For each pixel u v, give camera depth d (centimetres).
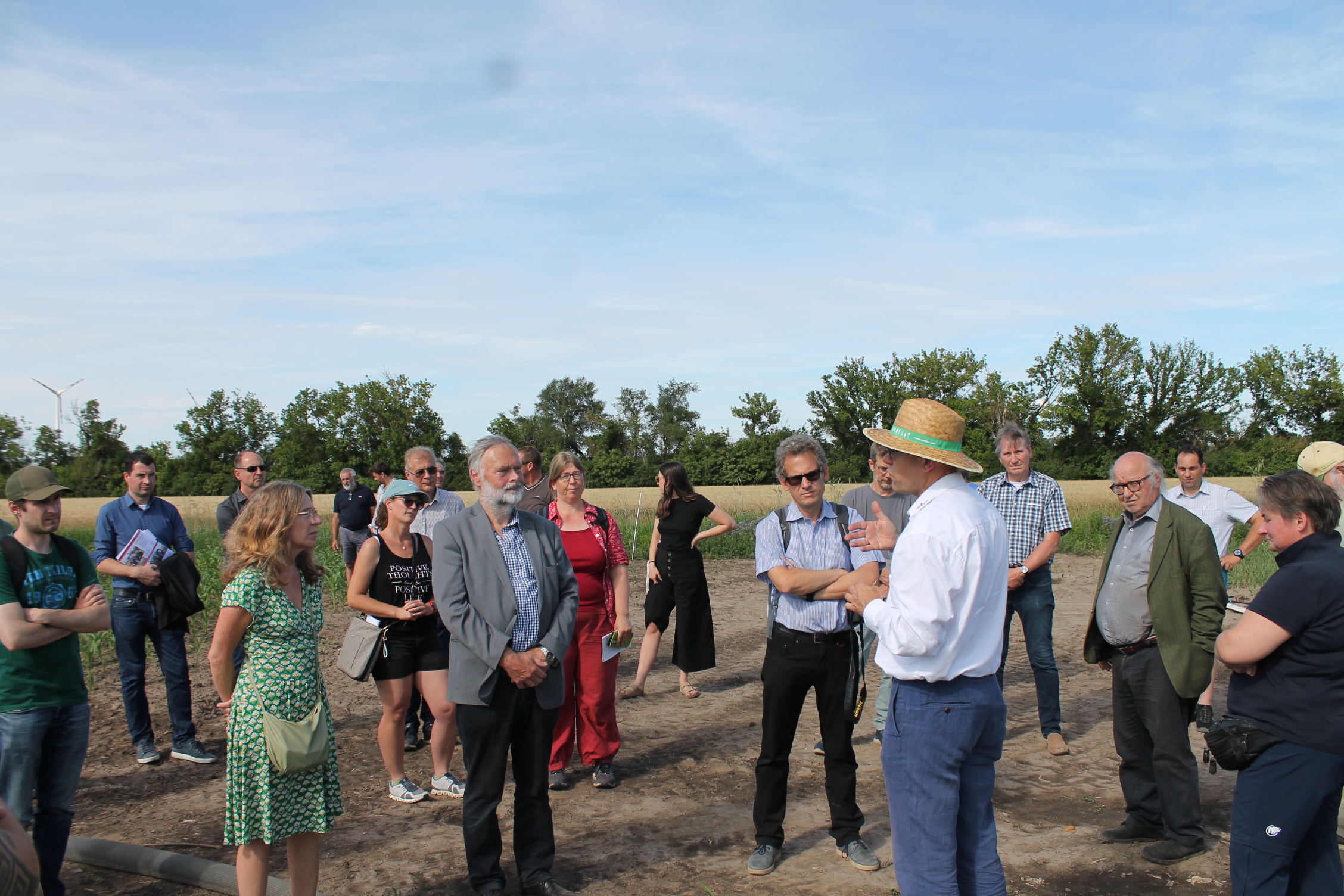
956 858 290
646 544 1761
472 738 353
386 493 477
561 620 371
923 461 290
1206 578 376
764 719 389
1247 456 5575
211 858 407
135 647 548
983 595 279
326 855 409
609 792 494
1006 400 6062
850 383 6381
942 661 272
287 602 321
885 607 282
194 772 534
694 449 6569
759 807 390
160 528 566
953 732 275
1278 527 296
